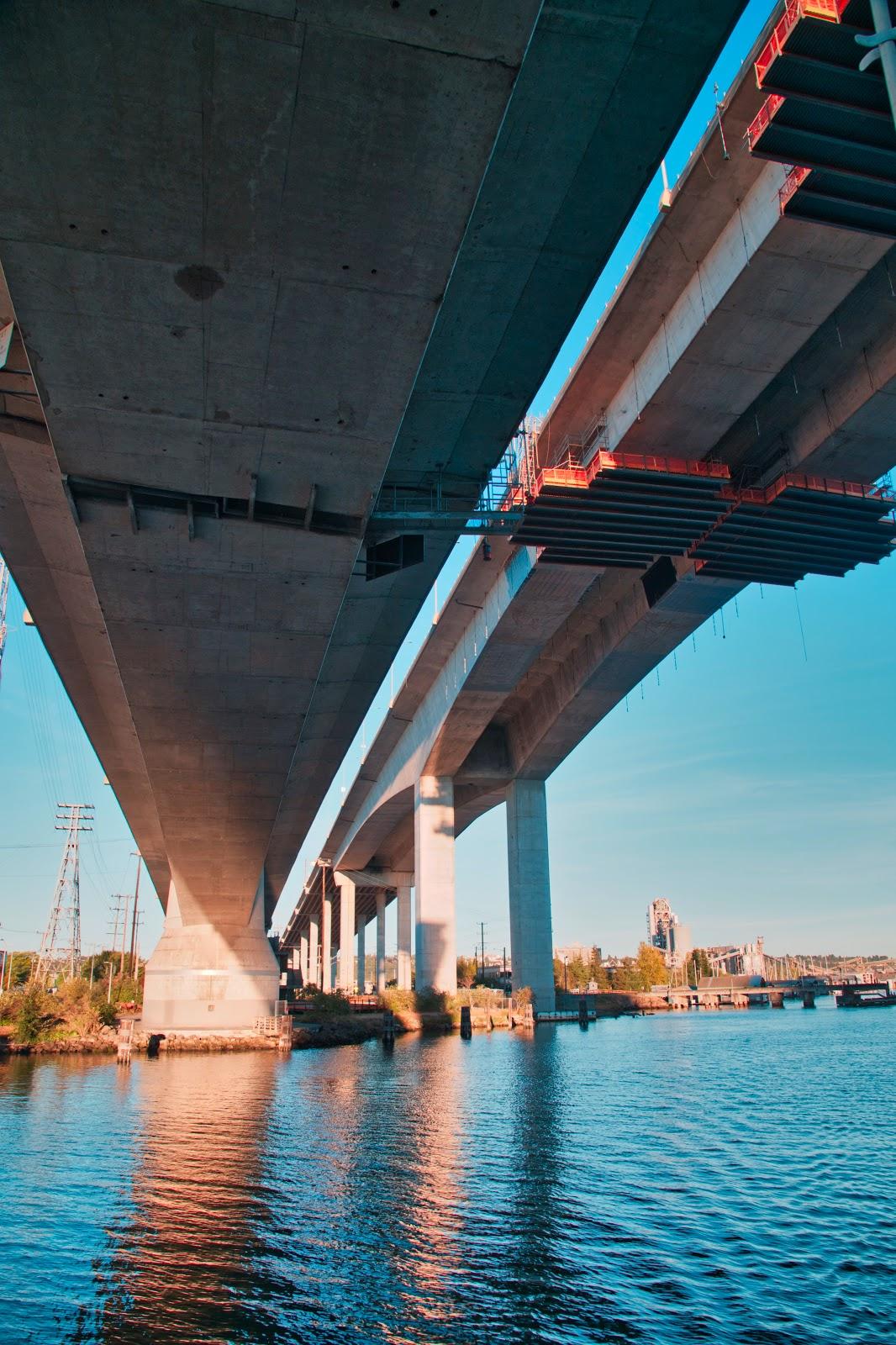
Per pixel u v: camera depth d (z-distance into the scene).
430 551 25.80
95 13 10.06
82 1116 23.08
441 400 20.44
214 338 14.34
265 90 10.89
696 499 37.16
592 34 13.03
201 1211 13.62
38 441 18.09
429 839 67.69
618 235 16.55
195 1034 44.56
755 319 29.55
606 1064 37.41
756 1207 14.02
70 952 78.31
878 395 32.81
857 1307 9.88
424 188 12.09
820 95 18.55
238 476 17.70
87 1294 10.20
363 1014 64.44
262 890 49.91
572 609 47.41
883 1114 23.66
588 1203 14.20
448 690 59.66
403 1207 13.89
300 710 26.86
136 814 43.25
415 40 10.42
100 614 26.00
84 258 12.96
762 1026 66.88
